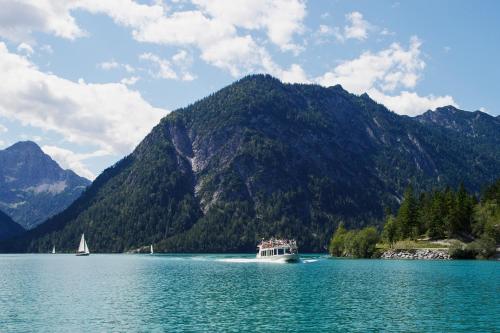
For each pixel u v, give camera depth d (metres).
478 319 60.03
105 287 101.69
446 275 118.50
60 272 156.00
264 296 82.00
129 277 129.38
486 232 195.62
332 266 162.00
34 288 101.00
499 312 64.62
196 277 123.69
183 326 57.28
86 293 90.81
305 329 55.00
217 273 136.75
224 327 56.38
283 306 70.81
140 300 79.50
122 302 77.38
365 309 67.62
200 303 74.94
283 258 190.50
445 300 75.38
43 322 60.88
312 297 80.25
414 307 68.94
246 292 87.81
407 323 57.88
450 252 197.00
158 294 87.38
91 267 187.75
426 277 113.56
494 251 192.38
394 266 156.25
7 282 116.12
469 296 79.62
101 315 65.31
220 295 84.06
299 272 135.12
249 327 56.25
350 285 97.88
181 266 182.38
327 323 58.12
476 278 110.06
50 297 84.88
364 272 132.00
